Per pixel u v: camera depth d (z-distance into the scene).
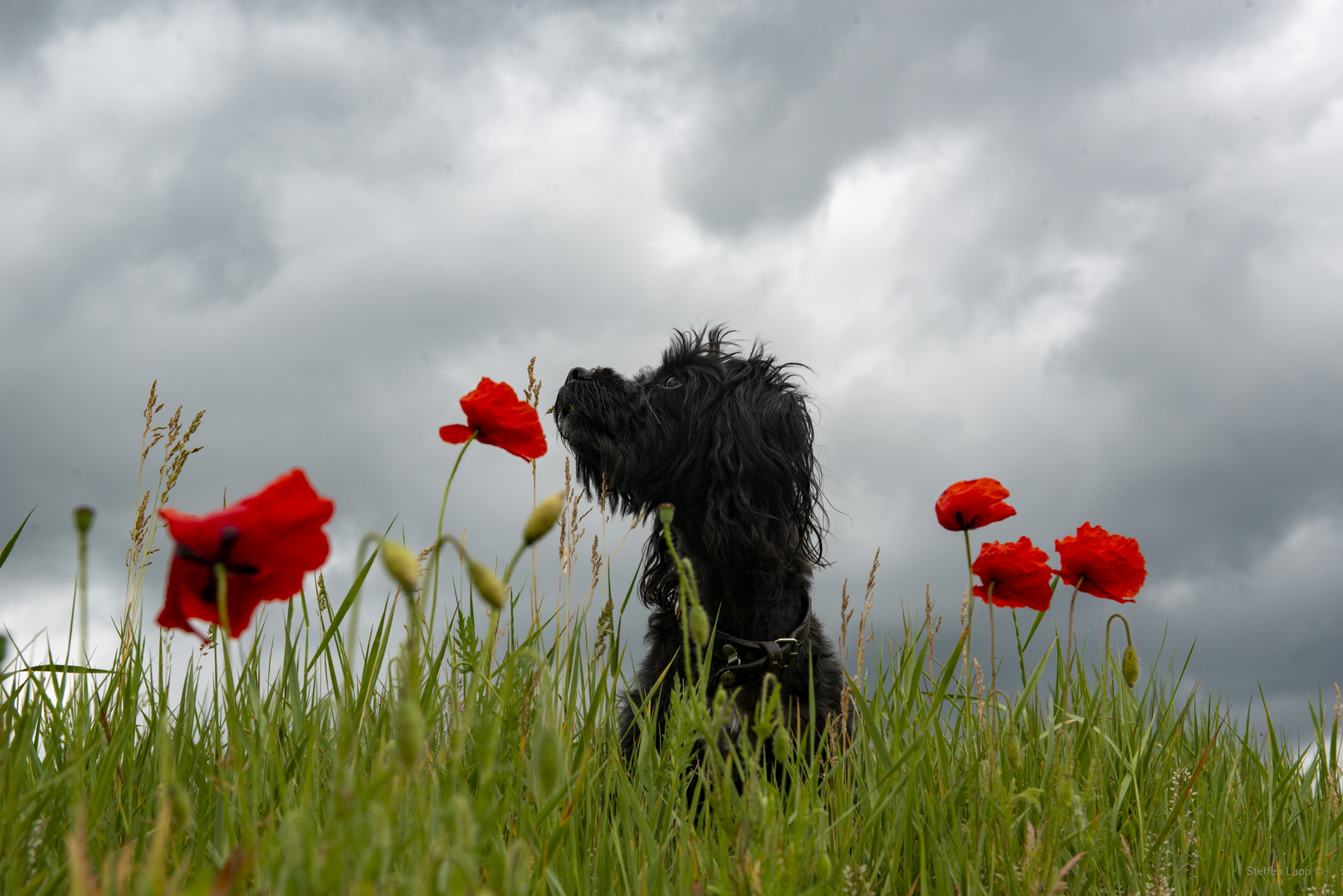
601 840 2.05
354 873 1.06
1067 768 2.11
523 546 1.32
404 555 1.12
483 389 2.00
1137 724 3.21
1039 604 2.46
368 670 1.98
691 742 2.12
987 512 2.26
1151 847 2.45
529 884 1.51
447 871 1.06
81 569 1.28
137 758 2.18
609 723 2.50
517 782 1.94
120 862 1.16
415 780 1.36
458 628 2.02
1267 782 3.17
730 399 4.22
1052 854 1.89
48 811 1.79
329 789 1.91
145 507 2.63
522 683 1.99
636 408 4.32
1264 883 2.62
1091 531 2.41
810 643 3.85
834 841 2.16
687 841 2.01
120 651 2.21
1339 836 2.87
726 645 3.66
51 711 2.14
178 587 1.15
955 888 2.11
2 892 1.44
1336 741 3.02
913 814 2.27
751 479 4.06
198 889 1.02
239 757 1.32
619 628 2.67
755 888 1.45
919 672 2.57
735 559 3.91
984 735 2.35
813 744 2.65
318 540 1.19
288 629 2.03
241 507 1.15
